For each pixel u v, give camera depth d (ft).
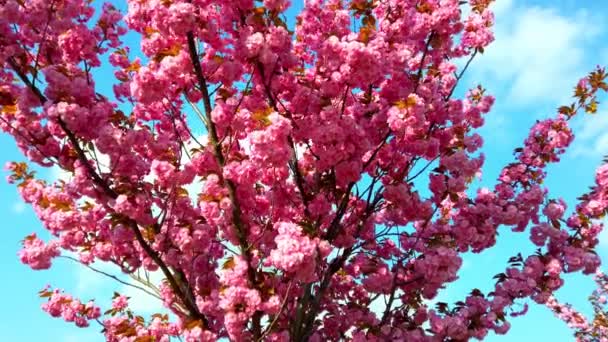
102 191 20.48
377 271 23.93
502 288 24.82
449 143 24.82
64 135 20.92
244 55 19.06
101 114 19.45
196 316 20.72
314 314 21.40
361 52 18.70
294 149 21.97
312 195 22.43
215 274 22.50
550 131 26.76
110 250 22.16
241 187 19.74
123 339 23.29
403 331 22.94
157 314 23.81
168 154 20.77
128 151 20.17
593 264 25.08
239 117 19.21
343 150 19.84
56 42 21.67
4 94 20.57
